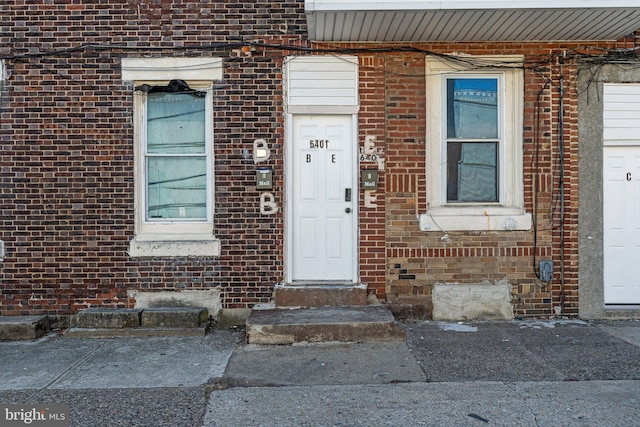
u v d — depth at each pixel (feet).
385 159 24.57
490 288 24.70
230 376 18.06
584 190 24.97
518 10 21.12
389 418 14.87
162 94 24.99
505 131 25.22
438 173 25.11
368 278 24.56
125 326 23.21
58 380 17.85
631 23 22.67
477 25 22.67
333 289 24.08
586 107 24.94
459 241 24.68
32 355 20.42
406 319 24.57
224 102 24.36
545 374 18.02
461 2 20.88
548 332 22.72
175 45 24.29
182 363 19.40
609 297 25.46
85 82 24.20
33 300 24.25
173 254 24.35
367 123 24.47
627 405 15.56
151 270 24.36
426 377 17.80
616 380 17.48
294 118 24.71
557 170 24.89
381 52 24.53
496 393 16.48
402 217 24.58
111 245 24.27
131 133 24.29
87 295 24.31
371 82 24.50
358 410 15.38
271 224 24.47
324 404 15.79
